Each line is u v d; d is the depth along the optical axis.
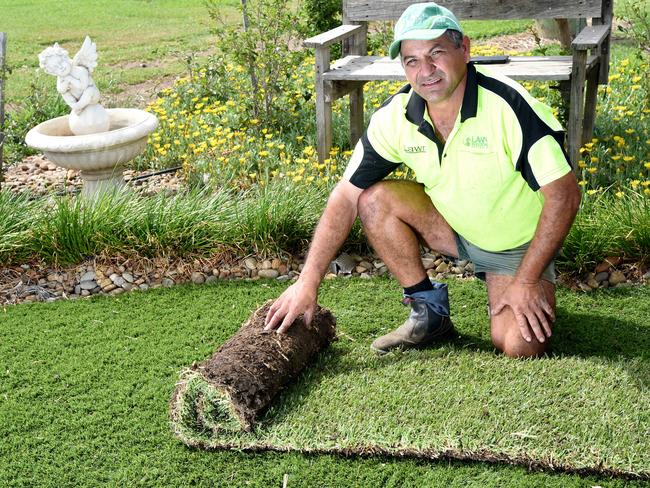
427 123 3.19
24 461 3.07
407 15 2.99
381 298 4.29
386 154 3.35
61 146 5.25
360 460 2.96
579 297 4.17
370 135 3.37
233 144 6.38
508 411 3.02
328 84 5.69
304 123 6.93
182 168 6.24
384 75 5.55
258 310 3.50
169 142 6.65
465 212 3.33
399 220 3.47
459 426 2.96
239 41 7.04
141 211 4.91
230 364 3.11
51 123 5.77
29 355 3.86
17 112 7.98
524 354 3.41
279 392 3.26
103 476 2.97
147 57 11.22
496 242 3.41
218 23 13.59
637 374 3.24
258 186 5.36
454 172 3.24
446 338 3.74
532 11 5.63
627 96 6.78
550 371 3.27
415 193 3.48
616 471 2.78
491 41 10.62
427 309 3.58
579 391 3.11
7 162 6.87
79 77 5.48
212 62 7.90
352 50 6.47
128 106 8.38
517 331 3.39
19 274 4.68
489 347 3.70
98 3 16.67
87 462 3.05
